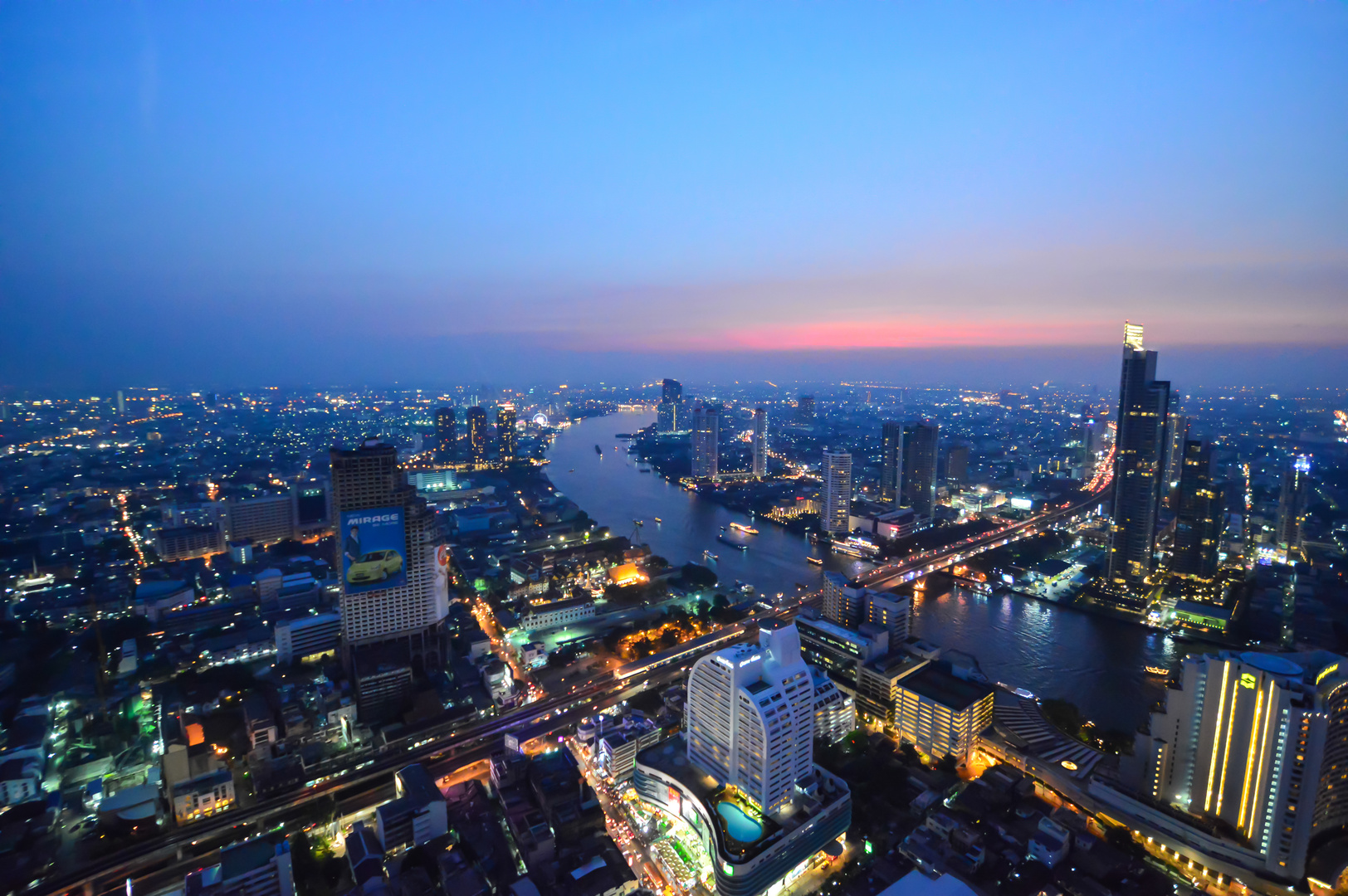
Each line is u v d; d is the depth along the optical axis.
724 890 192.62
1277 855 194.62
